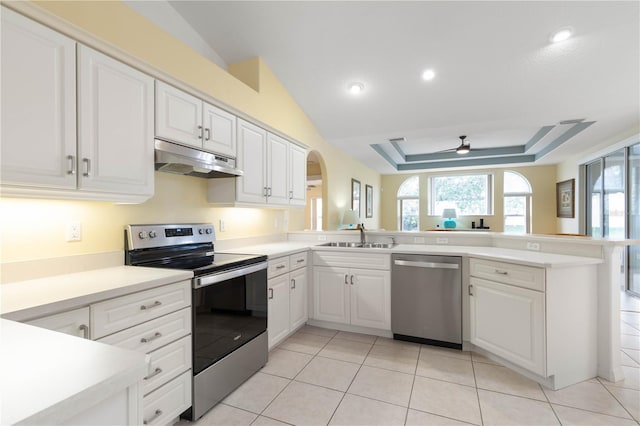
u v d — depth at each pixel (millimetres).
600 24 2350
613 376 2082
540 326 2020
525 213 7551
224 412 1794
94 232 1772
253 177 2684
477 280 2500
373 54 2850
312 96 3508
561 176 6793
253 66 2959
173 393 1580
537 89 3129
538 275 2035
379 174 8633
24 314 1034
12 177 1206
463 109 3572
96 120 1498
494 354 2404
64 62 1374
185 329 1666
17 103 1219
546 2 2213
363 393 1980
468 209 8164
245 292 2146
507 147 6598
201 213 2547
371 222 7711
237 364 2037
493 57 2758
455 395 1952
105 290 1280
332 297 3070
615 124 3939
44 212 1556
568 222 6402
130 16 1757
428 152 7246
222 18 2510
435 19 2416
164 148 1846
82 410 501
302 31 2631
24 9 1237
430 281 2695
